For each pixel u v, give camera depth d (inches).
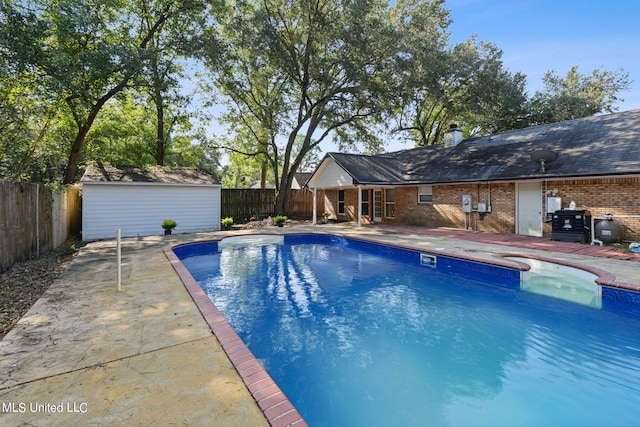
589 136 446.0
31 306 175.0
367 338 176.1
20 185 274.7
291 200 820.6
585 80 1088.2
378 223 684.7
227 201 724.7
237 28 605.3
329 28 612.7
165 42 577.9
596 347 164.1
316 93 762.2
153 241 418.6
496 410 117.3
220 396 94.2
